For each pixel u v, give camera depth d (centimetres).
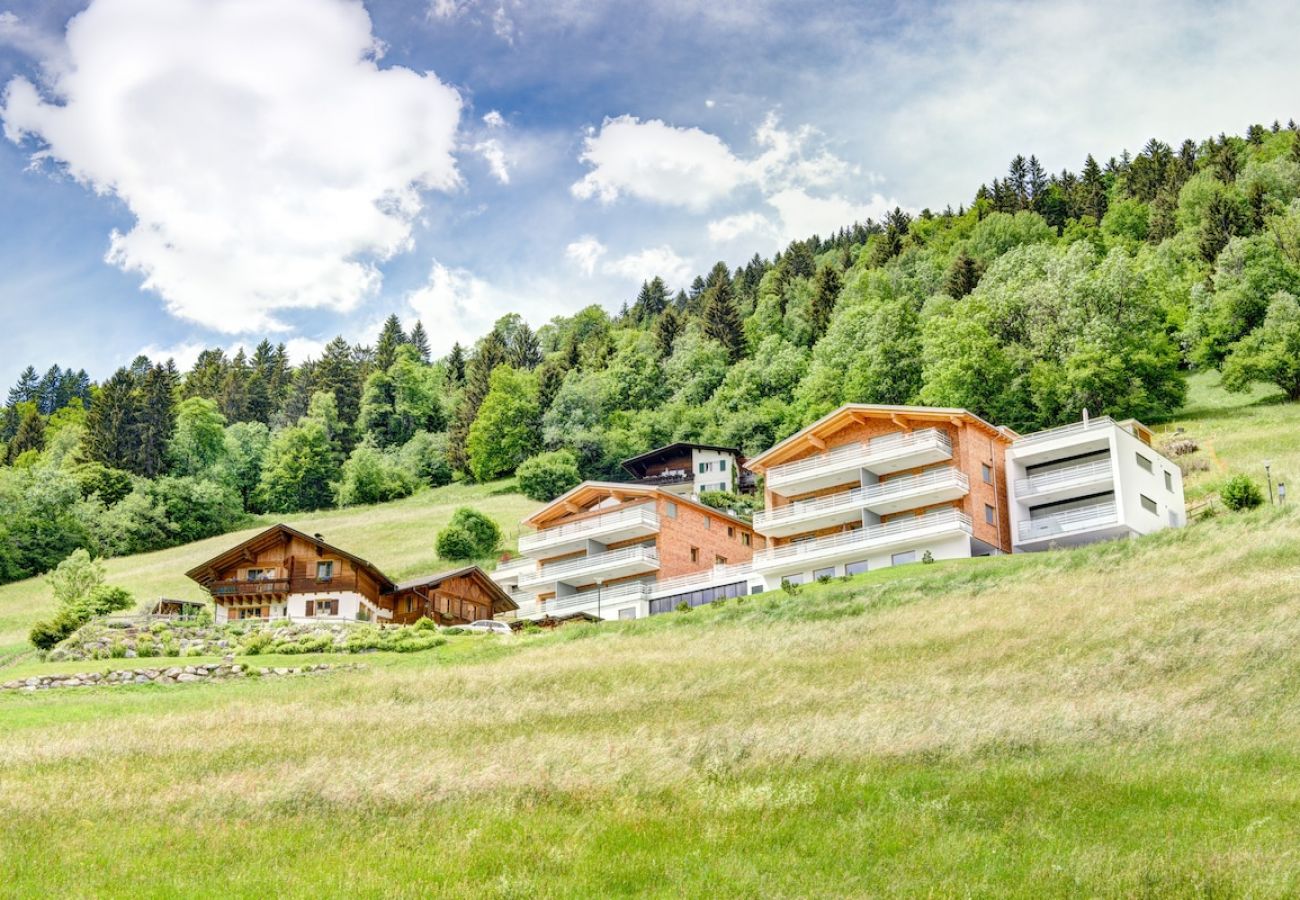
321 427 16412
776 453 7494
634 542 8188
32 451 16988
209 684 4531
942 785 2059
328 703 3762
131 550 12938
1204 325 12025
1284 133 19225
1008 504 6900
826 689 3375
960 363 10738
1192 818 1731
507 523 12056
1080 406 10206
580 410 15175
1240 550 4738
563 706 3462
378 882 1535
